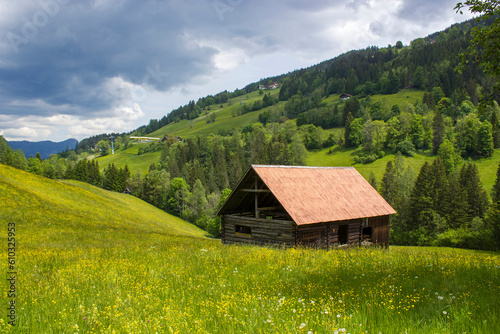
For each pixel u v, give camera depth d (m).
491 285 7.80
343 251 17.22
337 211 26.72
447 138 166.38
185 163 181.62
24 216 36.31
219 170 167.62
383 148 180.75
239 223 27.97
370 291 7.26
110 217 56.50
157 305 6.93
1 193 42.16
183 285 8.77
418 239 88.25
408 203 97.31
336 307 6.34
